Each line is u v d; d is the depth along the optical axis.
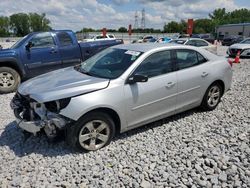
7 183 3.10
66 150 3.80
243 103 5.90
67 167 3.39
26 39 7.54
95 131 3.74
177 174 3.21
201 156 3.59
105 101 3.66
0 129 4.59
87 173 3.27
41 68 7.70
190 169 3.31
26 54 7.40
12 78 7.35
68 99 3.50
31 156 3.66
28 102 3.68
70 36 8.16
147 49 4.34
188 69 4.73
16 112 3.84
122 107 3.87
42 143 4.02
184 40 14.35
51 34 7.85
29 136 4.21
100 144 3.84
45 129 3.55
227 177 3.14
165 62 4.43
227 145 3.88
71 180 3.13
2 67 7.16
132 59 4.15
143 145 3.96
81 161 3.53
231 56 16.23
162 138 4.18
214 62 5.23
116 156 3.63
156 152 3.73
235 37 35.03
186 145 3.93
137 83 4.02
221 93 5.54
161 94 4.31
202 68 4.96
